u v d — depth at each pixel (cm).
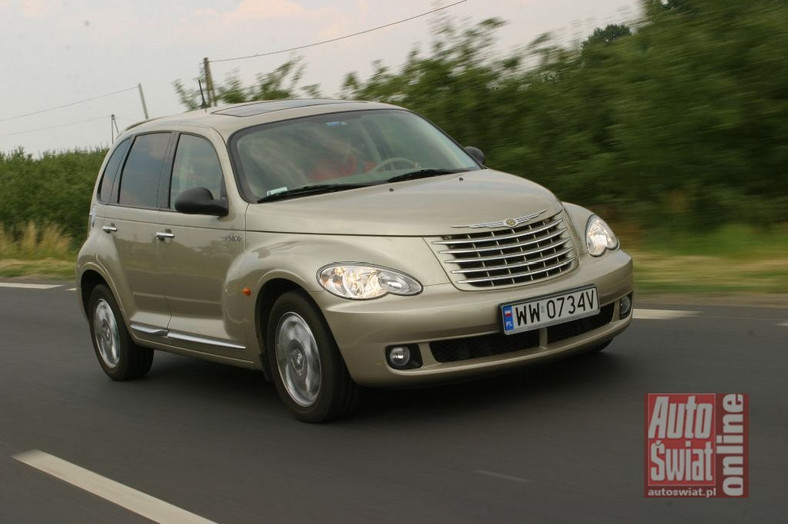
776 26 1300
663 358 696
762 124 1316
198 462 595
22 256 2506
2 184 2973
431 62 1714
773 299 871
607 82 1512
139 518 506
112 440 674
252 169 704
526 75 1655
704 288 947
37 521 524
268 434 632
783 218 1299
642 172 1394
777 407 566
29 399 834
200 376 848
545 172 1586
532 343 609
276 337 648
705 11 1367
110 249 834
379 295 588
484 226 612
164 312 783
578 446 534
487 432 579
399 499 488
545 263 620
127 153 859
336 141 729
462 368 588
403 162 726
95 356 996
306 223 639
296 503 500
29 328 1221
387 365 586
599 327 642
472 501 473
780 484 450
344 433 611
